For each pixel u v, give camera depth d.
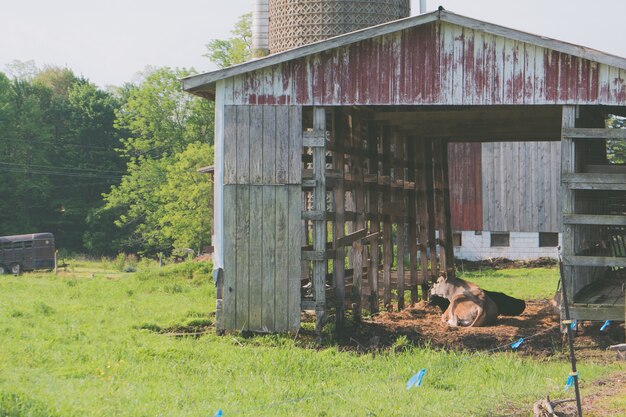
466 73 21.02
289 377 16.48
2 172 97.06
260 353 18.81
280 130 21.70
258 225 21.69
